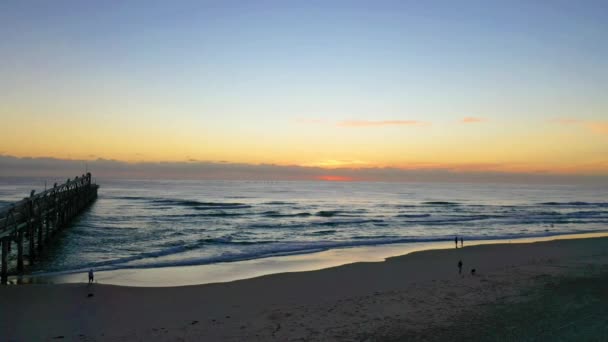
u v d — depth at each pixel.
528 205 85.62
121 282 20.77
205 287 19.48
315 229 44.34
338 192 154.25
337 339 12.58
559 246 32.19
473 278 20.70
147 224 46.38
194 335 13.17
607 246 32.28
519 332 12.94
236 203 81.69
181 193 121.56
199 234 39.56
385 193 151.88
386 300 16.77
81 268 24.36
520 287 18.69
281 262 26.33
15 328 13.90
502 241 35.97
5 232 20.75
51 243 33.09
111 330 13.77
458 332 13.02
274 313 15.38
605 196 136.75
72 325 14.25
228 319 14.80
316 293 18.59
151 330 13.72
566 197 128.75
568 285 19.03
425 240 36.16
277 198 106.88
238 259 27.27
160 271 23.55
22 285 19.22
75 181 50.66
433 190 191.00
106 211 60.62
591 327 13.29
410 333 13.00
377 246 32.91
